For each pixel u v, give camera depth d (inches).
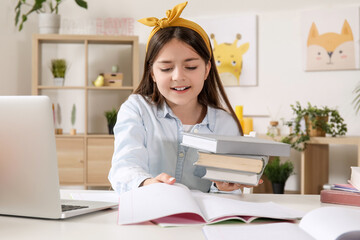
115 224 33.3
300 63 142.6
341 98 138.9
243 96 146.9
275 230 29.6
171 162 56.3
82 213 36.4
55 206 34.1
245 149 41.5
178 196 35.0
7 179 34.9
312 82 141.5
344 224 27.8
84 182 136.9
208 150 41.6
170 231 31.0
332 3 139.9
